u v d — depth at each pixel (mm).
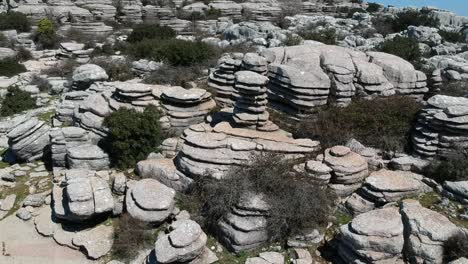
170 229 11102
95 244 11133
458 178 12055
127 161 13609
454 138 12781
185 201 12016
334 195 11922
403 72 15516
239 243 10609
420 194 11852
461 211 11203
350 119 13953
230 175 11523
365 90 14992
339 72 14812
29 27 36875
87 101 15883
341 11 54062
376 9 51625
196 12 46375
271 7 49000
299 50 16344
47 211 12477
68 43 29547
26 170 14508
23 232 11812
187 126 15078
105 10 43688
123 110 14281
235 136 13141
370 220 10336
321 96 14625
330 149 12906
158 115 14578
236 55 20656
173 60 21500
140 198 11586
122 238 11008
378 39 29172
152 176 12859
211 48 22828
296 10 50406
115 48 29625
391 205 11406
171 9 46250
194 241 10203
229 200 10977
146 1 48812
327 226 11328
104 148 14250
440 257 9812
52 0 44812
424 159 13047
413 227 10203
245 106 13836
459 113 12727
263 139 13086
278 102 15266
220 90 16969
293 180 11414
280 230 10883
